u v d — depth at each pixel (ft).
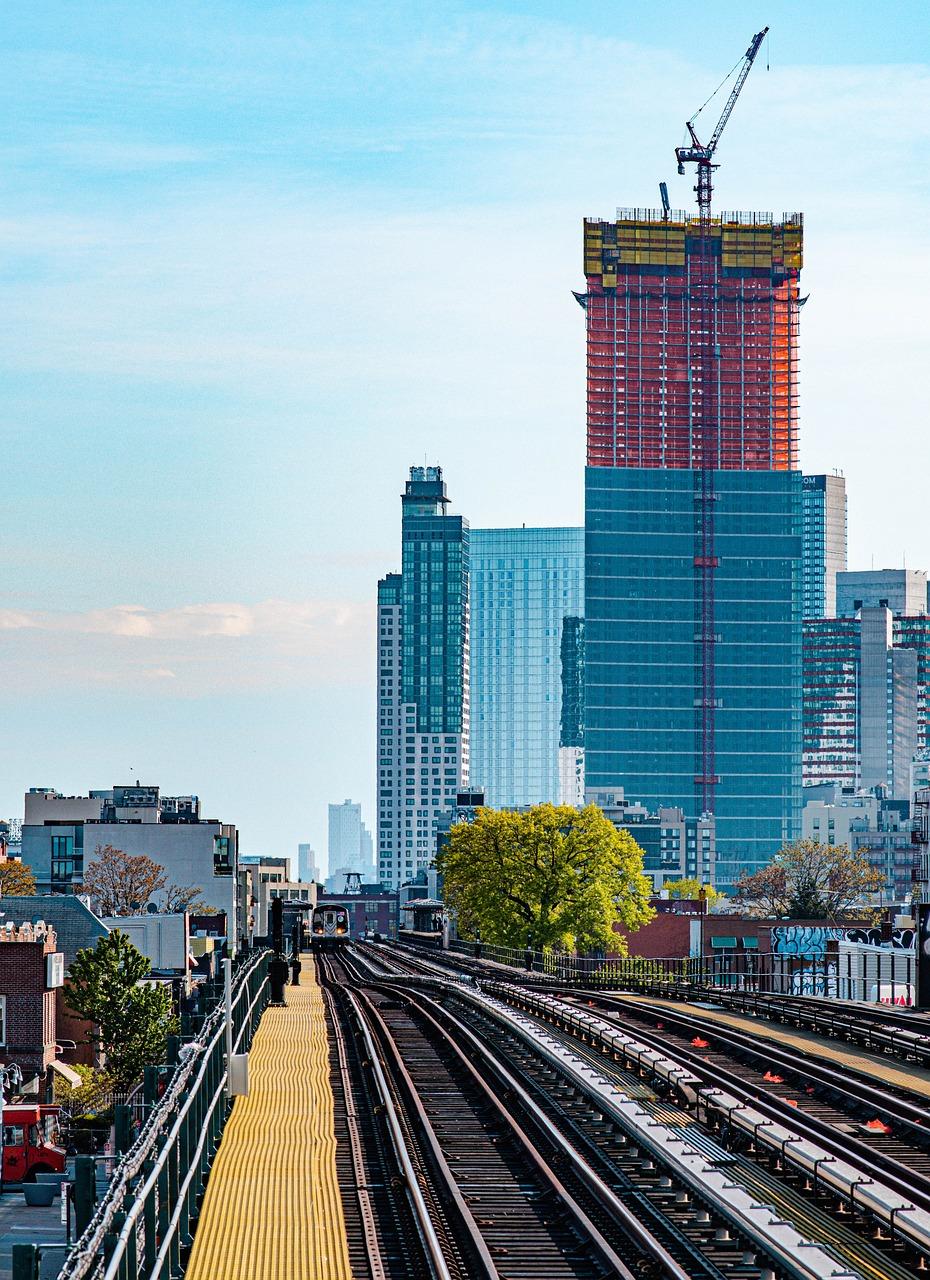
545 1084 205.77
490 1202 138.00
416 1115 181.88
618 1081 208.13
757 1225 116.67
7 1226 242.58
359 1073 217.97
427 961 604.90
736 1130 161.38
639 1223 123.85
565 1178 145.07
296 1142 163.43
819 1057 235.40
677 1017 292.20
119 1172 102.01
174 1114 137.18
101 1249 102.22
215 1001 219.00
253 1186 142.00
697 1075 209.87
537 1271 116.88
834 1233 127.03
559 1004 305.12
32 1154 277.85
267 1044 252.83
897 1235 121.80
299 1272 113.91
